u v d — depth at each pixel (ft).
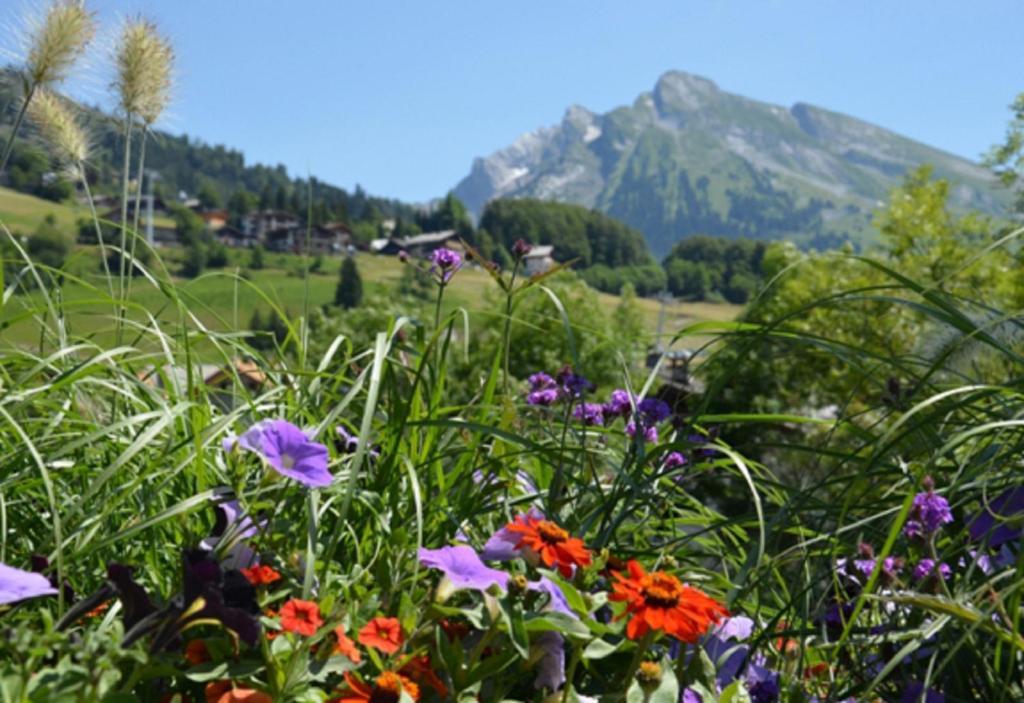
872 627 6.59
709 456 7.95
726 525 7.22
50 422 6.82
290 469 5.43
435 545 6.93
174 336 7.90
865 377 7.68
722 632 6.58
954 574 6.86
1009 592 4.98
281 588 5.52
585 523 7.22
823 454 7.05
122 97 9.59
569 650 5.97
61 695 3.79
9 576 4.20
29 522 6.48
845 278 82.43
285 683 4.65
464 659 5.49
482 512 7.18
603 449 8.02
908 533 6.59
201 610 4.55
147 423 7.43
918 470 7.30
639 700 5.23
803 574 7.24
